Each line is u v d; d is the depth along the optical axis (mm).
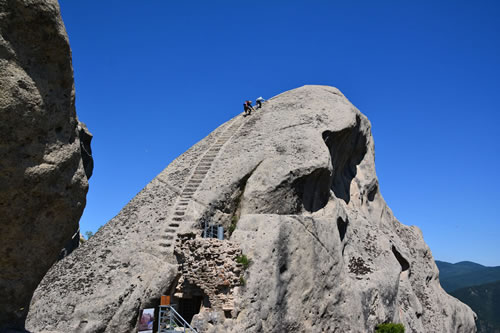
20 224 11609
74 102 12656
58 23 11453
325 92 37656
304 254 22016
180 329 18062
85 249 23609
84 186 13305
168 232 23219
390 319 26672
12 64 10531
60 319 18547
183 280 20547
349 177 37125
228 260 19047
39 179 11508
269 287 19484
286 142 28922
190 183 27547
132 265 21234
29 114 10945
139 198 28266
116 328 18484
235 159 28781
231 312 18094
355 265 28031
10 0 10289
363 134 38188
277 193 25422
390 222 41125
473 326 40438
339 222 28766
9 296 12086
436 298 37156
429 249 42562
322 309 22219
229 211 25484
